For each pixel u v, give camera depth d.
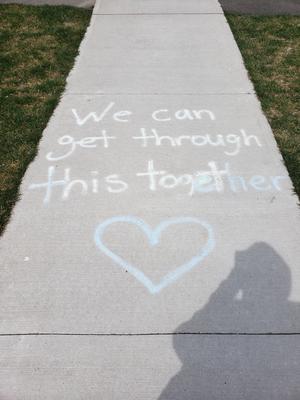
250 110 4.71
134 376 2.57
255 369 2.60
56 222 3.47
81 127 4.48
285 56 5.84
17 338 2.75
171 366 2.61
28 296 2.97
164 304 2.91
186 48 5.98
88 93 5.04
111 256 3.21
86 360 2.64
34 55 5.92
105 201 3.63
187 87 5.12
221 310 2.88
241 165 3.98
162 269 3.11
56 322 2.83
